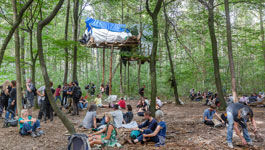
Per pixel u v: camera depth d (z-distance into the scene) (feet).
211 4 36.81
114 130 15.80
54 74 65.00
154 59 26.50
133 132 17.20
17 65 20.18
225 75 70.54
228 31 31.63
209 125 22.66
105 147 15.23
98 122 22.80
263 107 41.52
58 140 17.51
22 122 18.57
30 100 28.07
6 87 27.09
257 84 80.43
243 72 84.43
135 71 77.05
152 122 17.29
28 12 34.45
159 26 41.68
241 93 72.59
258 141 16.37
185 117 28.73
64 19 79.51
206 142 16.40
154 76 26.18
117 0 39.22
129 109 24.32
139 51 33.68
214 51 36.73
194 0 45.01
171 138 17.85
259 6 35.12
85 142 12.59
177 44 58.70
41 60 15.46
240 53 64.54
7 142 16.76
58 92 37.65
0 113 27.37
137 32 30.45
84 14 64.03
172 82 48.08
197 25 45.60
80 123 24.36
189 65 57.93
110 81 48.91
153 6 36.58
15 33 19.95
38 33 15.40
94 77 76.95
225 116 22.43
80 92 30.48
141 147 15.60
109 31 44.80
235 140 17.04
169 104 49.83
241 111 15.01
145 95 64.75
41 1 31.55
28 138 18.07
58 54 43.27
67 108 35.99
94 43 44.73
